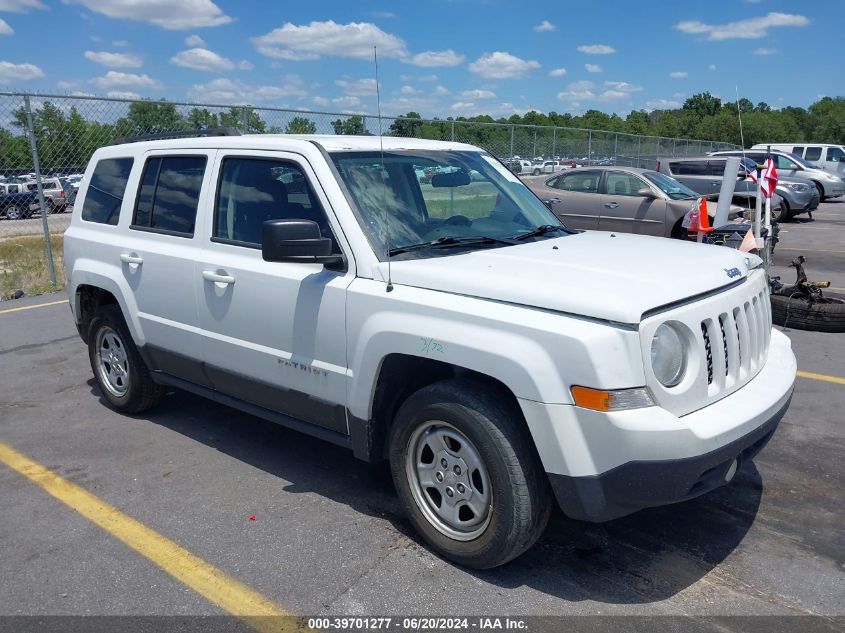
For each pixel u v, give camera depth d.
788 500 4.10
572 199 13.85
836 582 3.32
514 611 3.11
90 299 5.60
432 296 3.35
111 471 4.54
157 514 3.99
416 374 3.68
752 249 8.02
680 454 2.88
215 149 4.51
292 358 3.95
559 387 2.94
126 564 3.51
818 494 4.17
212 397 4.68
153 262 4.73
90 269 5.26
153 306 4.80
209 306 4.38
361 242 3.67
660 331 2.99
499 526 3.18
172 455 4.79
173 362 4.79
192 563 3.50
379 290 3.53
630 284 3.14
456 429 3.29
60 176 10.92
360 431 3.70
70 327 8.36
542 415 2.97
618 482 2.91
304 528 3.82
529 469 3.13
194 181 4.62
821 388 5.96
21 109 10.27
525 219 4.51
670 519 3.90
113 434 5.15
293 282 3.88
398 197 4.00
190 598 3.23
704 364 3.12
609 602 3.17
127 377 5.36
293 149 4.06
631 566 3.46
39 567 3.49
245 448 4.90
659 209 12.85
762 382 3.50
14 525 3.89
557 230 4.49
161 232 4.77
